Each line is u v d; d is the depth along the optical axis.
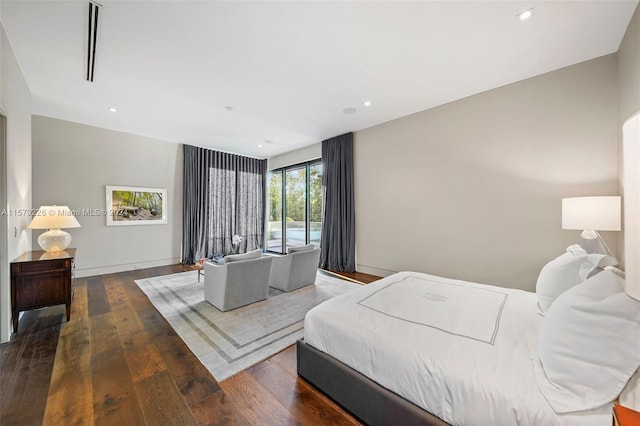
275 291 3.71
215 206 6.14
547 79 2.85
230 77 2.87
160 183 5.30
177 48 2.36
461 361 1.16
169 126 4.50
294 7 1.90
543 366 1.08
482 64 2.68
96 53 2.43
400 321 1.55
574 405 0.90
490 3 1.88
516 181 3.08
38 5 1.85
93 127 4.50
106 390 1.65
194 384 1.73
